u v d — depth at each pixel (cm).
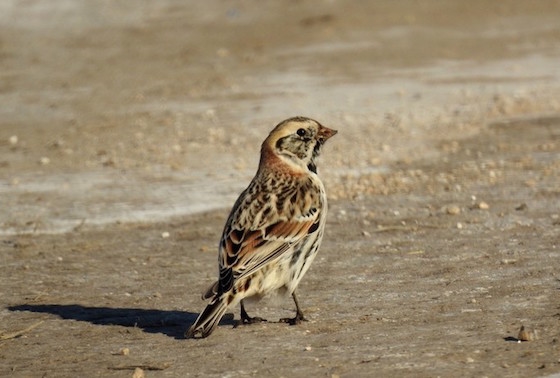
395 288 1177
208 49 3450
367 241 1405
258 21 3897
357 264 1291
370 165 1944
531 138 2105
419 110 2448
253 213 988
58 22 3991
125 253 1415
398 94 2655
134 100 2709
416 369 895
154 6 4241
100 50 3500
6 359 991
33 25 3947
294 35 3616
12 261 1395
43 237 1525
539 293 1123
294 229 991
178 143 2188
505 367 890
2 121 2523
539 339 962
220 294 961
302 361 930
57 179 1906
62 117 2538
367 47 3366
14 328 1097
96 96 2784
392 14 3884
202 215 1623
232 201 1711
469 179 1775
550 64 3008
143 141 2223
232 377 898
